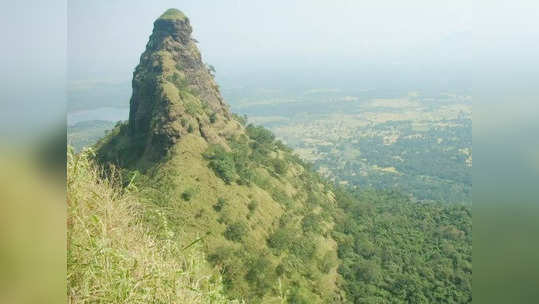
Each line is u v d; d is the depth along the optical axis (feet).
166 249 6.73
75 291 5.51
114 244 6.27
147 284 6.02
